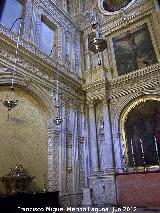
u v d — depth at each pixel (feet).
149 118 31.35
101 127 34.55
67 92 33.65
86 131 35.14
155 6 35.22
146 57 35.06
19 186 20.89
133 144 31.32
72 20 42.01
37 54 28.71
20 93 26.73
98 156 32.99
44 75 29.68
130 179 26.94
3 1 28.07
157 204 24.07
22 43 26.84
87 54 40.93
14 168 22.90
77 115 34.96
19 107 26.04
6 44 24.35
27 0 31.71
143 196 25.30
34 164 25.55
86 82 37.88
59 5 39.01
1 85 24.08
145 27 37.37
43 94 28.63
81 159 32.58
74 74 36.40
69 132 31.89
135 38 37.83
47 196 21.65
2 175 21.66
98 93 35.63
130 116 33.22
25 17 30.17
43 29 34.19
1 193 20.45
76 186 29.35
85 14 45.16
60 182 26.76
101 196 28.07
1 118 23.49
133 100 33.65
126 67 36.47
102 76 36.45
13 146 23.80
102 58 39.40
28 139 25.90
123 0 42.11
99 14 44.04
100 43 21.30
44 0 35.35
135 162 30.09
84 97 37.22
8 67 24.45
